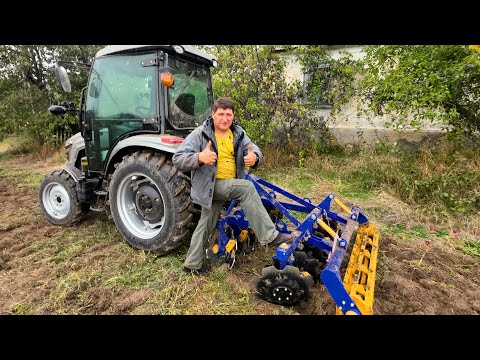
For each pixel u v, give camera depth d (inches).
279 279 85.8
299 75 289.0
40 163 315.0
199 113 138.9
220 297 93.6
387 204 166.9
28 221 151.0
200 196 94.3
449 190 164.9
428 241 132.0
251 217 93.6
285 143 256.7
